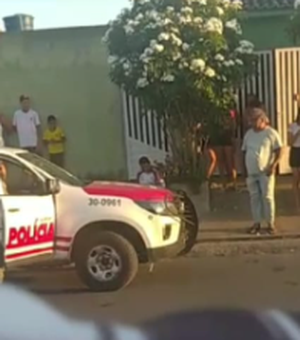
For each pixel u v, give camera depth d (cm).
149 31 1003
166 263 783
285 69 1244
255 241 876
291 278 689
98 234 657
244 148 902
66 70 1327
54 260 659
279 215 1000
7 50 1327
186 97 1009
